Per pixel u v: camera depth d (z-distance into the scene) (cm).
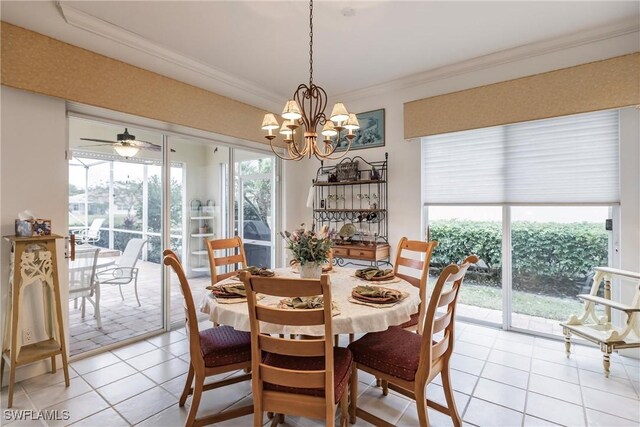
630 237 262
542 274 314
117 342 293
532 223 318
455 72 332
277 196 459
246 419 196
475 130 336
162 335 321
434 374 171
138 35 268
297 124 234
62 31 238
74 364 259
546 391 221
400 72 346
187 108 327
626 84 252
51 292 244
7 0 208
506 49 296
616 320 276
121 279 325
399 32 267
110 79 268
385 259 385
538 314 317
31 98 233
